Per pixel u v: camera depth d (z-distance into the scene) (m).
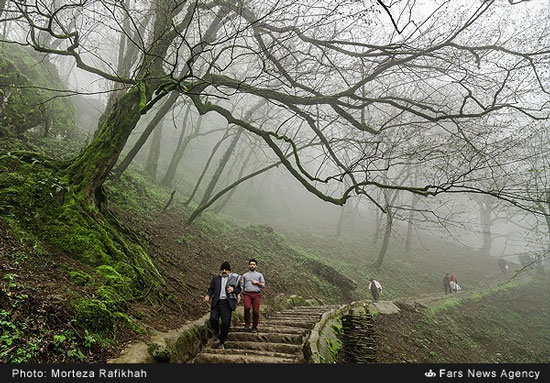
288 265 17.55
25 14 6.38
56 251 5.46
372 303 14.36
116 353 4.08
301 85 9.72
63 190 6.46
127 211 10.72
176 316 6.30
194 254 11.67
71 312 4.05
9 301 3.61
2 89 9.30
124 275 5.93
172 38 8.84
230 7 8.98
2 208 5.46
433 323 14.80
